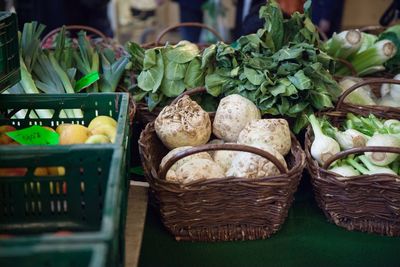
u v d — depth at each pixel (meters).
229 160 1.43
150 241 1.34
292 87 1.60
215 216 1.30
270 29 1.75
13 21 1.45
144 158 1.37
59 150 1.04
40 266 0.73
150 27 4.20
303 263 1.28
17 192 1.09
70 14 2.85
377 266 1.28
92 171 1.06
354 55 2.02
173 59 1.76
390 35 2.10
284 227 1.41
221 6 3.61
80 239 0.74
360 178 1.31
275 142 1.42
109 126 1.30
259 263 1.28
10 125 1.41
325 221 1.44
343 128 1.68
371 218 1.38
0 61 1.38
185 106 1.52
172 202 1.27
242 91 1.66
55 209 1.11
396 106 1.83
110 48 2.06
